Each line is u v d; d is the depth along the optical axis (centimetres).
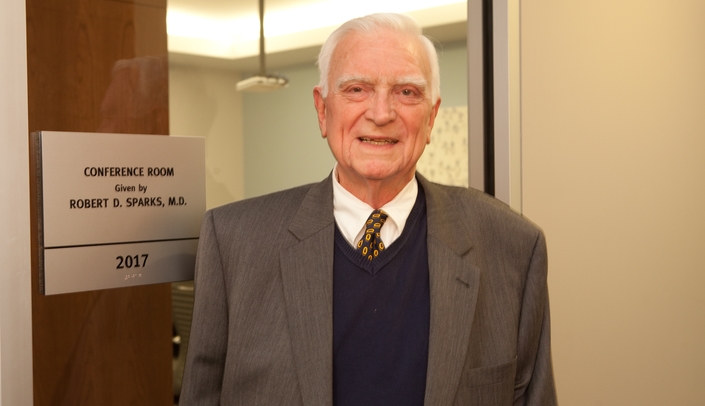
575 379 201
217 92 151
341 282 121
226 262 125
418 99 121
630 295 220
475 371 120
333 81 121
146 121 141
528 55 186
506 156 183
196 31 148
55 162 127
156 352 144
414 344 118
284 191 134
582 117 201
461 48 192
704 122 246
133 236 137
